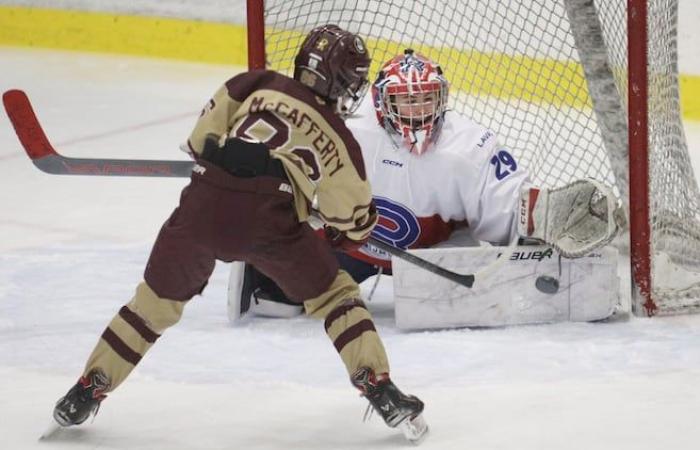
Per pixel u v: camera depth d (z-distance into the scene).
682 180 13.48
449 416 9.90
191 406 10.24
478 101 17.67
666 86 13.08
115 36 29.20
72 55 29.23
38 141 10.34
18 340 11.97
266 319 12.65
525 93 17.14
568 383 10.59
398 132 12.20
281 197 9.02
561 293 12.00
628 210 13.27
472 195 12.17
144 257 15.20
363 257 12.80
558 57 15.02
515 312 12.01
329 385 10.69
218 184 9.00
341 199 9.20
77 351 11.66
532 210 11.64
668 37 13.08
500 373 10.84
